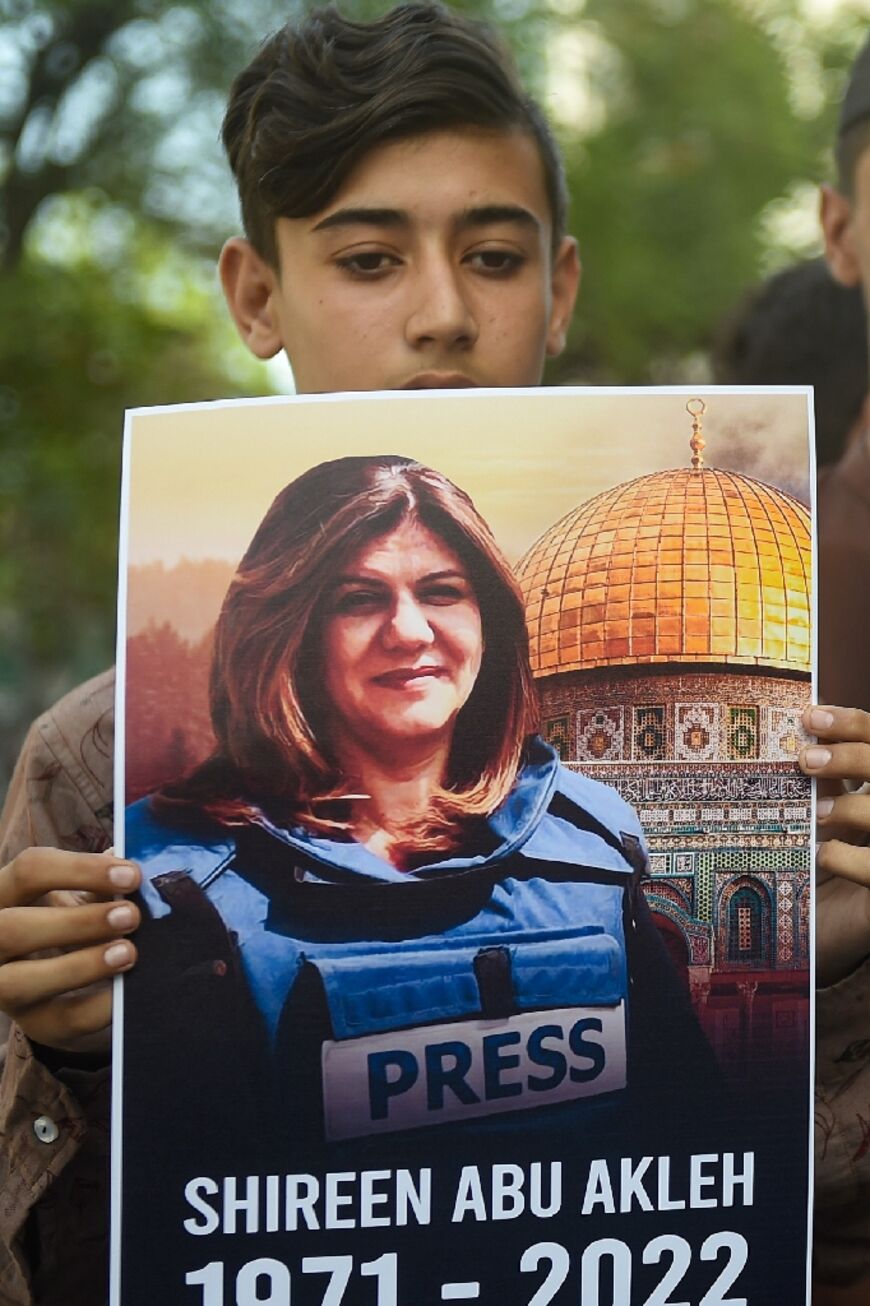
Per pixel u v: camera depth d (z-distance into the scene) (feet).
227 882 2.92
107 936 2.90
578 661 2.99
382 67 3.77
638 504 3.02
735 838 2.96
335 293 3.77
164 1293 2.85
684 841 2.96
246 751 2.95
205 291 20.49
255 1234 2.87
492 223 3.77
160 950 2.91
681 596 2.99
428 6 4.00
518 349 3.81
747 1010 2.95
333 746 2.95
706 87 23.39
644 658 2.98
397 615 2.98
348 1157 2.89
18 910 2.93
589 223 21.99
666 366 24.03
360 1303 2.88
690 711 2.98
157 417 3.01
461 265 3.78
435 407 3.03
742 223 22.76
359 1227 2.89
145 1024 2.89
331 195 3.75
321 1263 2.88
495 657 2.99
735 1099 2.94
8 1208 3.20
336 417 3.03
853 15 24.67
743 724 2.98
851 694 4.87
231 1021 2.89
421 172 3.71
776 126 23.44
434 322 3.66
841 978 3.35
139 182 19.03
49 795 3.57
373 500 3.01
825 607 4.93
